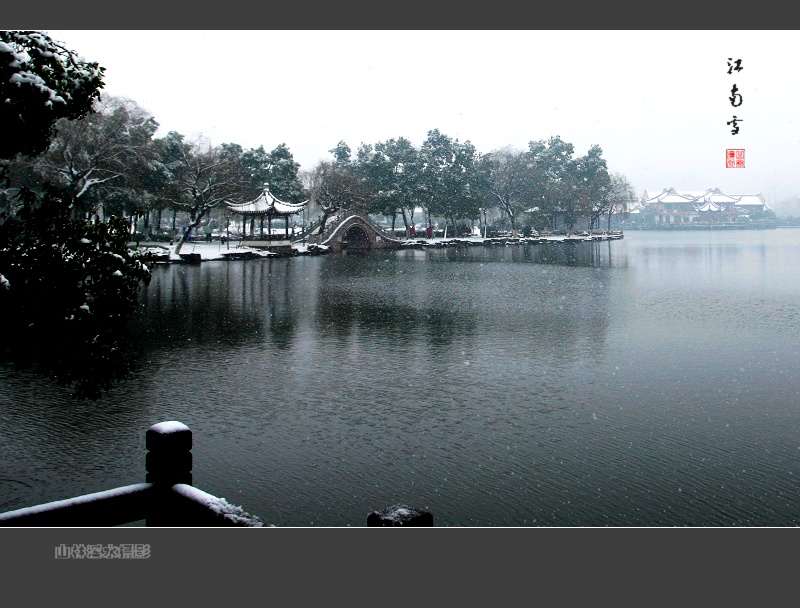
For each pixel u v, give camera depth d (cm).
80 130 5706
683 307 3950
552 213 14712
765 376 2275
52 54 988
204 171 7456
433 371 2362
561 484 1388
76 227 1076
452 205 12100
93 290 1079
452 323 3406
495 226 15088
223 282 5344
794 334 3047
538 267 7106
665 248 10938
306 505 1298
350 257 8694
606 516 1235
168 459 749
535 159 14662
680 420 1805
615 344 2841
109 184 6556
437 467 1486
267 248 8594
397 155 11975
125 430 1714
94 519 704
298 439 1664
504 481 1406
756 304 4047
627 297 4462
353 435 1697
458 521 1220
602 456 1544
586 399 2014
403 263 7662
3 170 1038
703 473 1439
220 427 1755
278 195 9769
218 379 2244
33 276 1035
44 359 1075
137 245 1164
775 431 1708
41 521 673
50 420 1791
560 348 2761
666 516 1231
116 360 1116
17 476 1427
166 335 3033
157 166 7312
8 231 1040
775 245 11575
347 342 2892
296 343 2867
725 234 18475
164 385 2159
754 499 1310
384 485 1392
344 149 12175
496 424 1778
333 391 2098
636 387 2144
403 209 12162
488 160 13275
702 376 2284
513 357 2592
